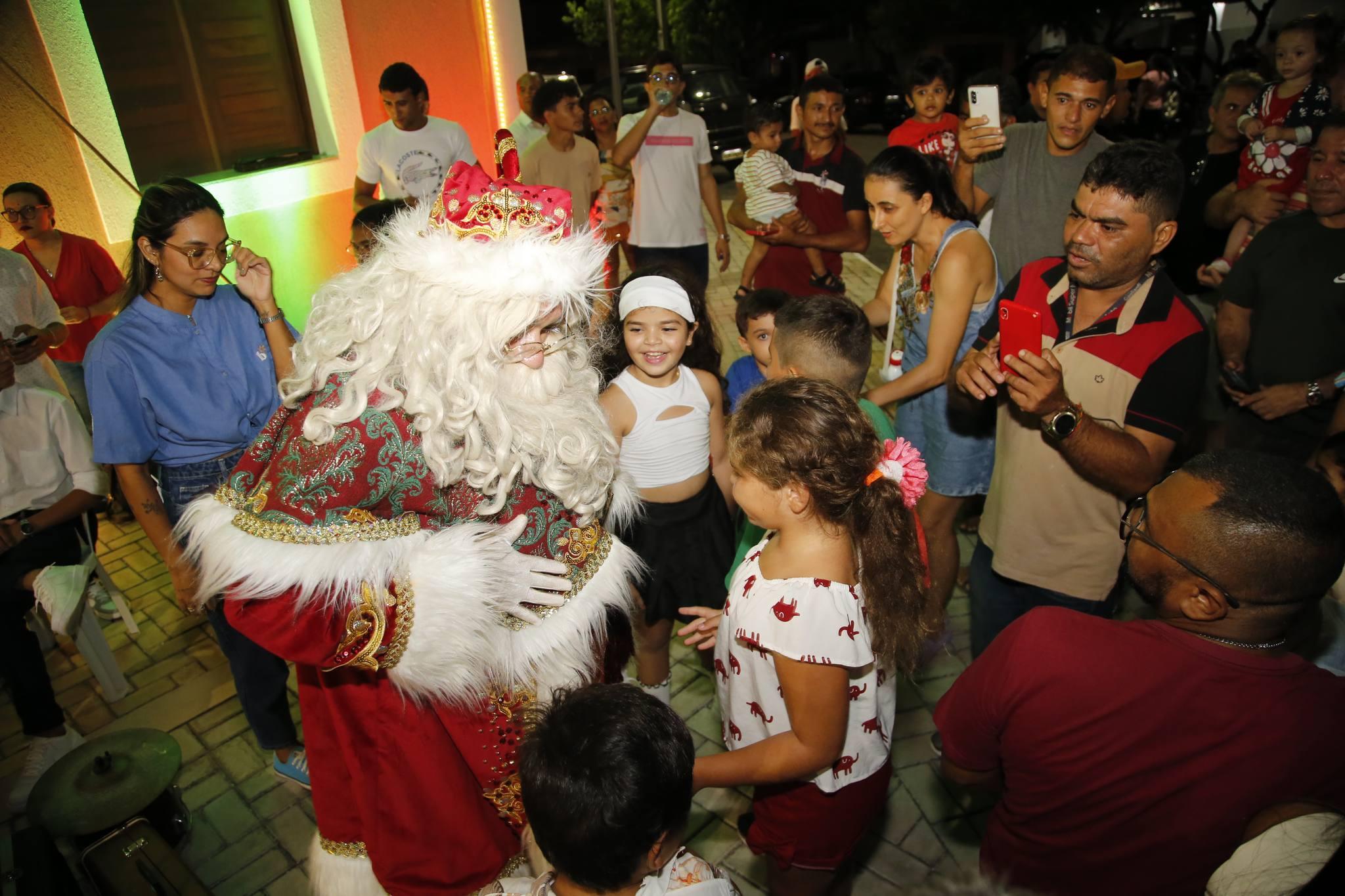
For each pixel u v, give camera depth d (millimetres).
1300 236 2744
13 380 2625
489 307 1253
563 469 1401
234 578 1164
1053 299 2211
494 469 1280
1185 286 4258
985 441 2826
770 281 4723
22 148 3717
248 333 2352
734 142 13484
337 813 1492
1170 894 1181
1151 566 1246
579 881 1182
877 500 1509
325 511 1187
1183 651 1180
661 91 5086
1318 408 2744
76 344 3977
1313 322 2725
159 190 2086
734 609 1586
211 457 2318
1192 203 4188
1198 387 2053
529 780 1169
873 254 8938
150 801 2227
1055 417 1948
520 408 1347
